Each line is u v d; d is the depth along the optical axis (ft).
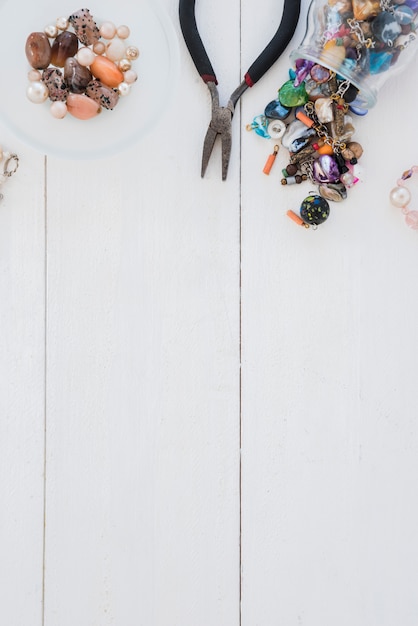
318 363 2.13
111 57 2.00
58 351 2.11
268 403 2.13
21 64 2.04
